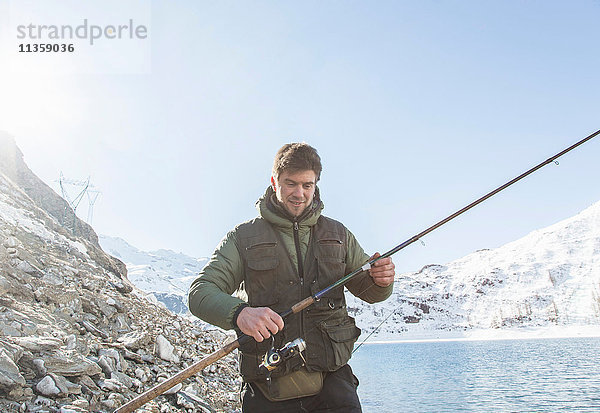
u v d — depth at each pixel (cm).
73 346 533
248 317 229
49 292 674
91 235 1866
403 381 3084
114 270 1370
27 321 548
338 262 279
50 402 414
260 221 280
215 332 1038
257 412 252
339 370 264
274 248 269
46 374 448
